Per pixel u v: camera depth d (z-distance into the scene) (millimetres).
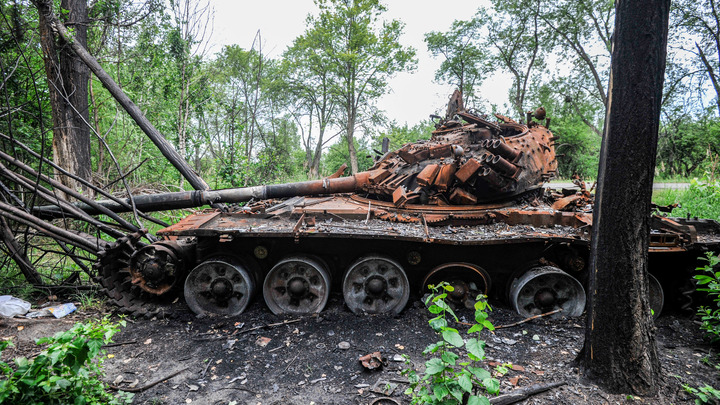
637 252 3623
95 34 11805
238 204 8492
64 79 9477
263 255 6172
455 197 6168
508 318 5680
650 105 3410
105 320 3385
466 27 28000
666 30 3402
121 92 9133
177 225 5805
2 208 5820
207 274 5945
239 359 4648
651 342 3785
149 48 12953
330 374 4309
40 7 8586
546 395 3770
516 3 25875
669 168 28000
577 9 25453
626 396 3689
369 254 5973
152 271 5848
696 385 3953
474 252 6098
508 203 6488
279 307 6023
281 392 3996
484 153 6262
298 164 33406
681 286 6336
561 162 30609
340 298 6457
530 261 6023
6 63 9242
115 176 13055
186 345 5004
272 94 28938
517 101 28984
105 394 3535
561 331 5305
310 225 5770
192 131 13477
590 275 3941
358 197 7172
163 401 3861
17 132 9922
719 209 10180
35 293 6777
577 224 5734
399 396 3867
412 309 6031
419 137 36219
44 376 2971
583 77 29922
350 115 30266
